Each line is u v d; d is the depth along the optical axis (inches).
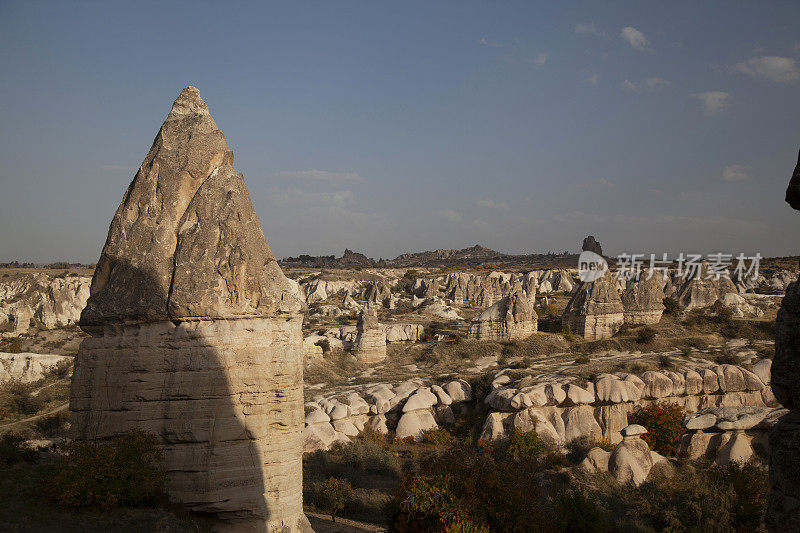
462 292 5004.9
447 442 1829.5
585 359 2297.0
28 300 3698.3
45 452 866.8
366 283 6284.5
